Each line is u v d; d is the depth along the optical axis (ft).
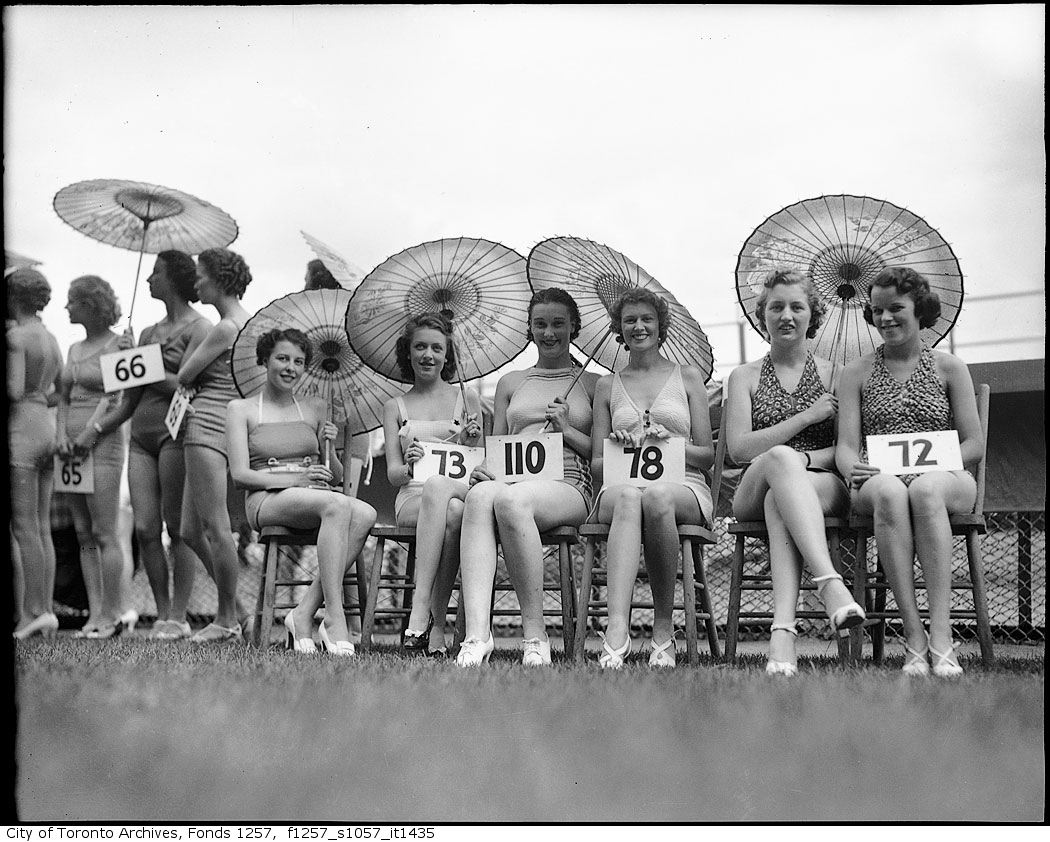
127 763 6.99
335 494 13.96
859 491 11.68
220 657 12.23
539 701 8.16
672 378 13.11
